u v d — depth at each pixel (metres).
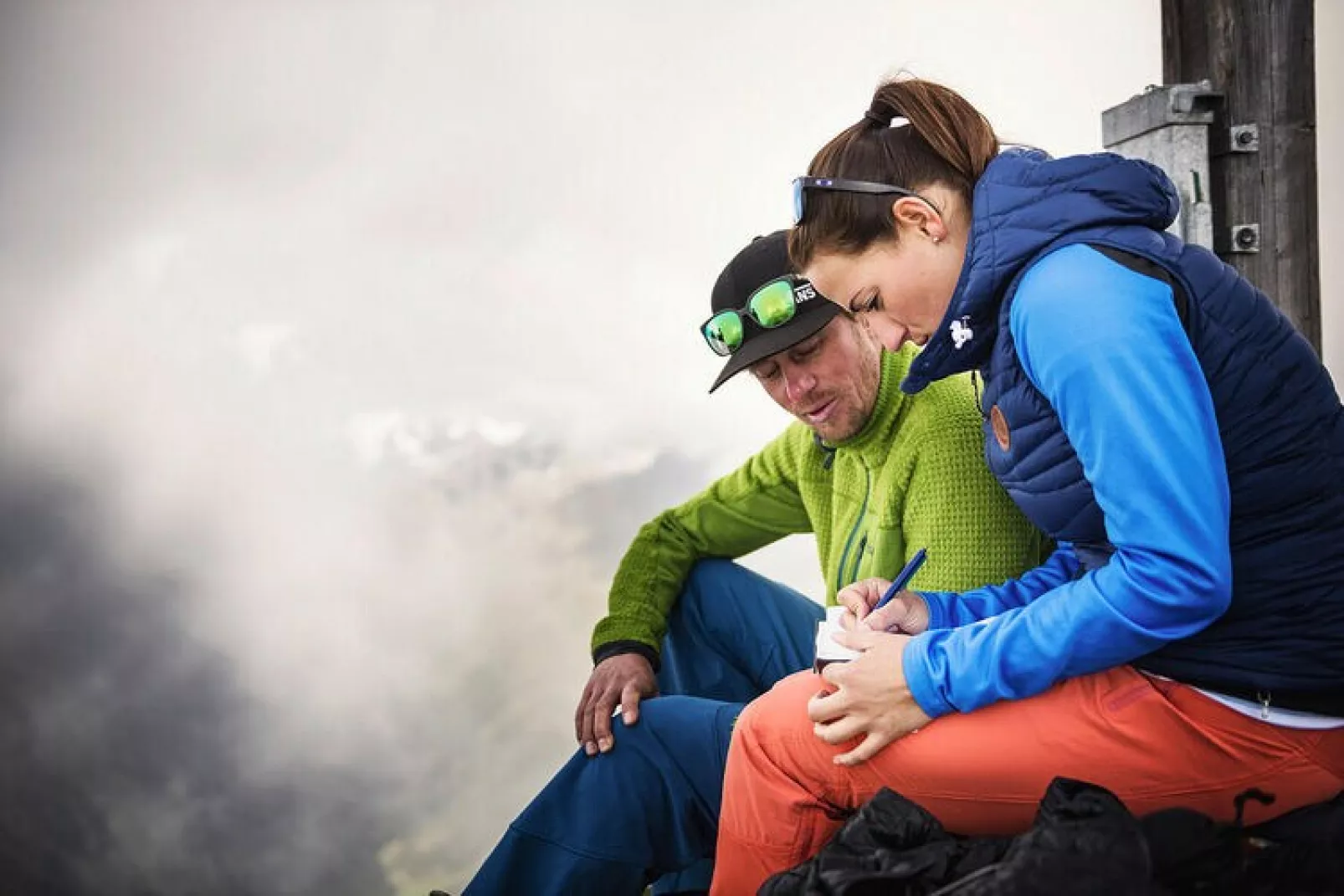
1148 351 1.48
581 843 2.34
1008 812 1.72
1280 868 1.53
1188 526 1.47
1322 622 1.57
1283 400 1.55
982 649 1.64
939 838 1.65
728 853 1.92
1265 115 2.86
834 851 1.65
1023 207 1.57
